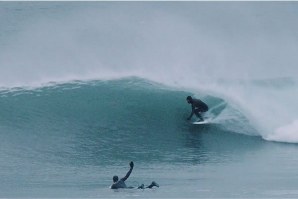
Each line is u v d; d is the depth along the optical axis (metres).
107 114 112.19
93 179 82.75
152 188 76.44
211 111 112.06
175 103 114.50
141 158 95.19
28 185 79.19
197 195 72.12
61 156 95.94
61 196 72.50
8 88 118.50
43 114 111.50
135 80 120.69
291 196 70.88
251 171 86.12
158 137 106.31
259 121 109.19
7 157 95.12
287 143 103.50
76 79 121.69
